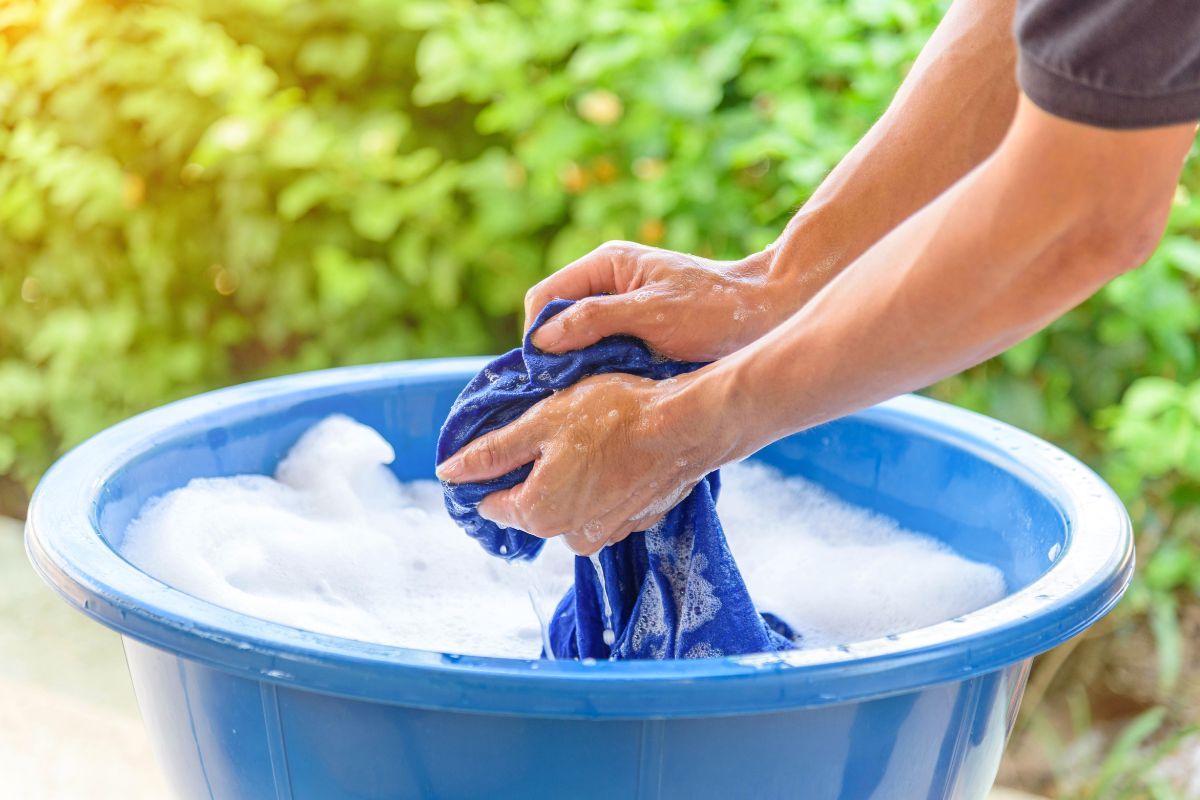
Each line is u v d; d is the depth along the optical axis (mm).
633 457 801
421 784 718
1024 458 1074
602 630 976
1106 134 563
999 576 1047
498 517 866
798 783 725
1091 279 621
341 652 670
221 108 2146
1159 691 1813
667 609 918
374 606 1099
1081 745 1750
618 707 646
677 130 1898
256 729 755
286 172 2125
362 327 2154
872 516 1217
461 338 2137
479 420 912
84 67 2193
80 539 838
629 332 907
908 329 660
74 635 1968
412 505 1277
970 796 855
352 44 2117
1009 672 815
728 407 751
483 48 1949
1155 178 579
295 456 1236
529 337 888
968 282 629
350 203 2084
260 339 2393
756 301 947
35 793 1550
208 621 707
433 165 2180
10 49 2320
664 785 700
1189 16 531
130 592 745
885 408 1214
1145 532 1787
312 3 2123
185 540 1033
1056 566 821
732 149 1866
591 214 1917
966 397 1794
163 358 2260
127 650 868
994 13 942
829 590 1085
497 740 693
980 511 1109
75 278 2328
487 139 2201
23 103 2297
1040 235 599
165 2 2188
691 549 911
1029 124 585
